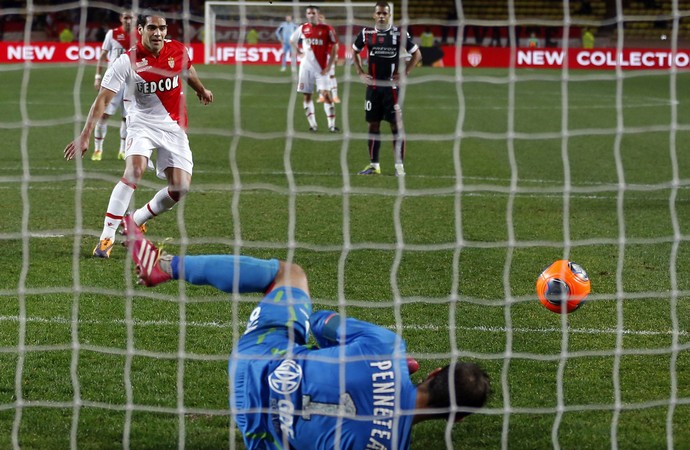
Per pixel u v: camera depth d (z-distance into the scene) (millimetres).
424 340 6250
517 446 4793
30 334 6191
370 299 7129
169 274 4531
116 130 17688
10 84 27219
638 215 10594
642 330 6527
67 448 4680
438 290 7406
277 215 10125
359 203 10883
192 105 22562
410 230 9602
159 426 4945
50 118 19469
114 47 12906
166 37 8211
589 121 20641
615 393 5098
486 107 23359
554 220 10234
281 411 4148
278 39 34156
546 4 36375
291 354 4215
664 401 4953
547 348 6160
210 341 6141
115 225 8125
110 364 5723
